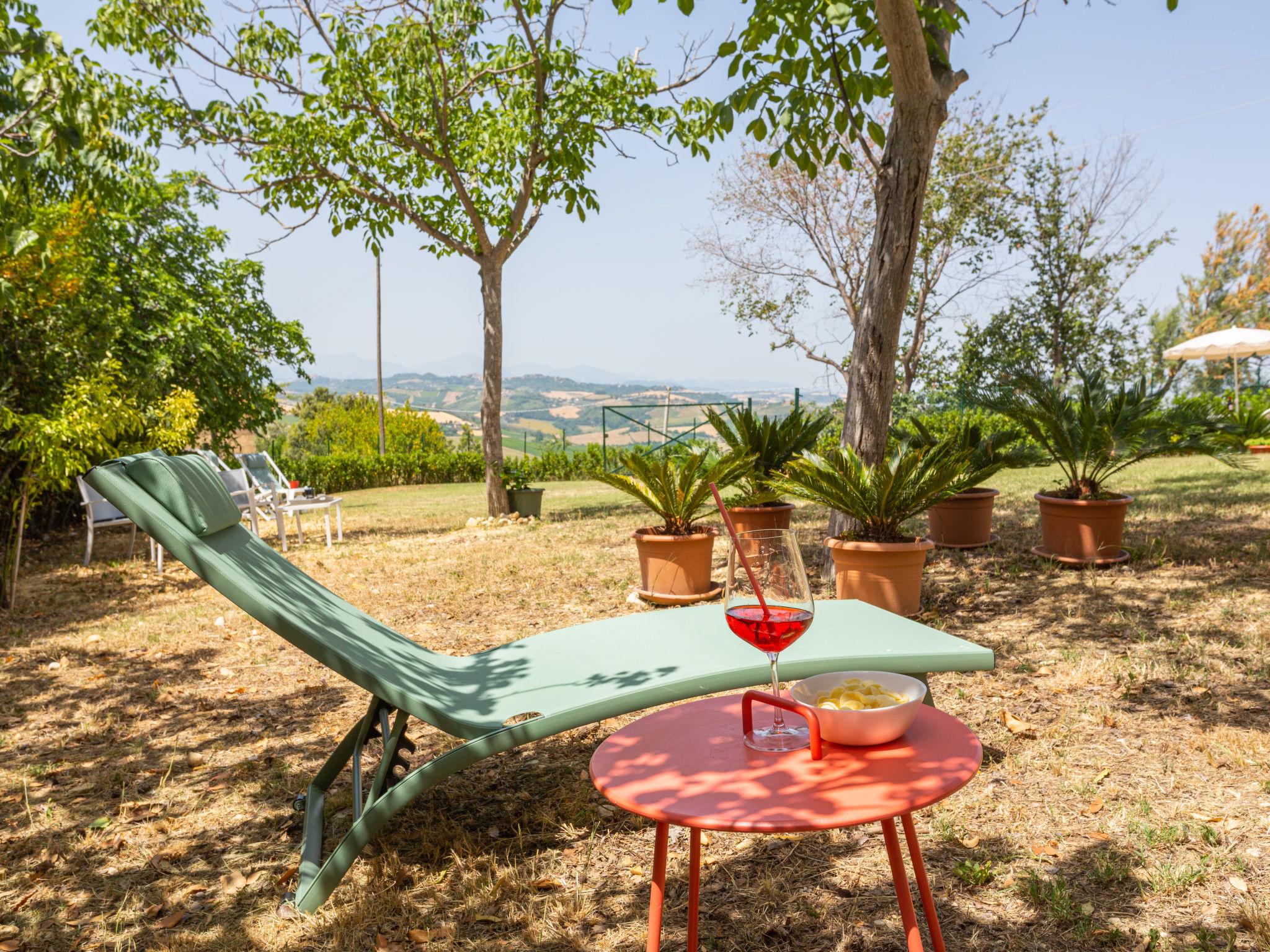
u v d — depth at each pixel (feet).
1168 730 10.86
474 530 37.19
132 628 20.12
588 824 9.34
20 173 18.67
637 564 25.09
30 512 36.68
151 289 45.32
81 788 10.96
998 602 18.12
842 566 17.57
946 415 55.47
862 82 19.10
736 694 6.64
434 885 8.18
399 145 38.34
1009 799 9.28
